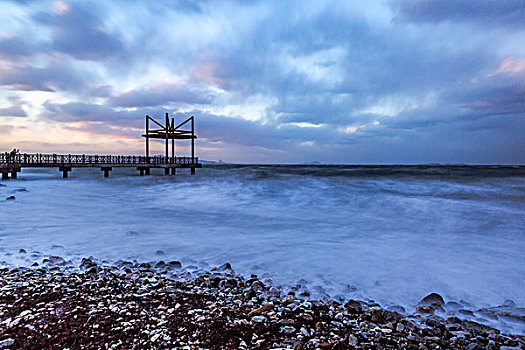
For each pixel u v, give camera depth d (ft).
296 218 33.22
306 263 17.94
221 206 41.78
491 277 15.75
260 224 29.73
